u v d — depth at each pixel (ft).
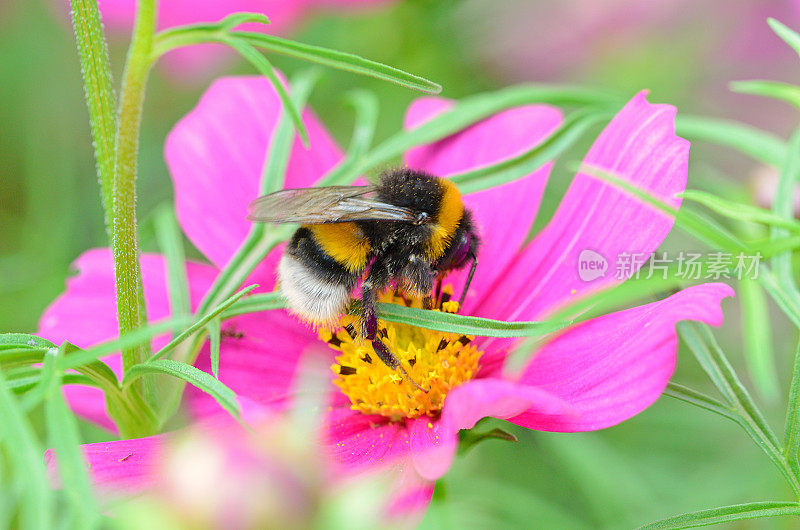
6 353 0.65
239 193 0.76
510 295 0.73
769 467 0.80
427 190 0.73
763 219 0.68
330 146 0.78
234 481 0.60
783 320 0.87
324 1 0.88
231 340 0.74
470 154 0.77
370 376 0.72
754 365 0.75
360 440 0.71
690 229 0.70
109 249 0.75
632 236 0.69
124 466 0.66
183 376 0.65
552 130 0.76
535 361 0.70
